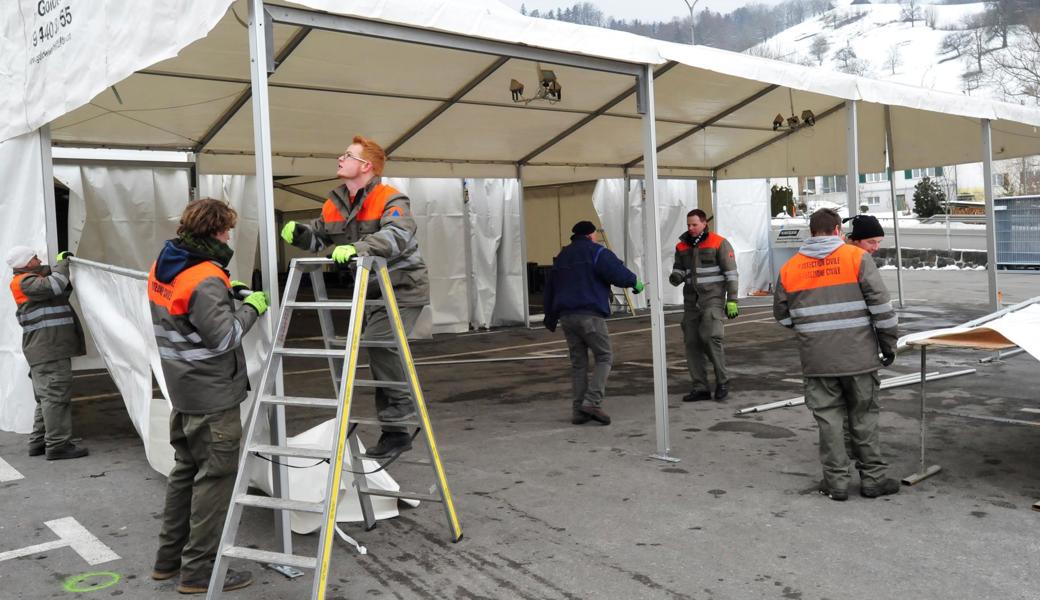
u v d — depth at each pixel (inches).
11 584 157.2
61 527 189.3
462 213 544.4
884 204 2578.7
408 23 177.2
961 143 466.6
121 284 220.1
